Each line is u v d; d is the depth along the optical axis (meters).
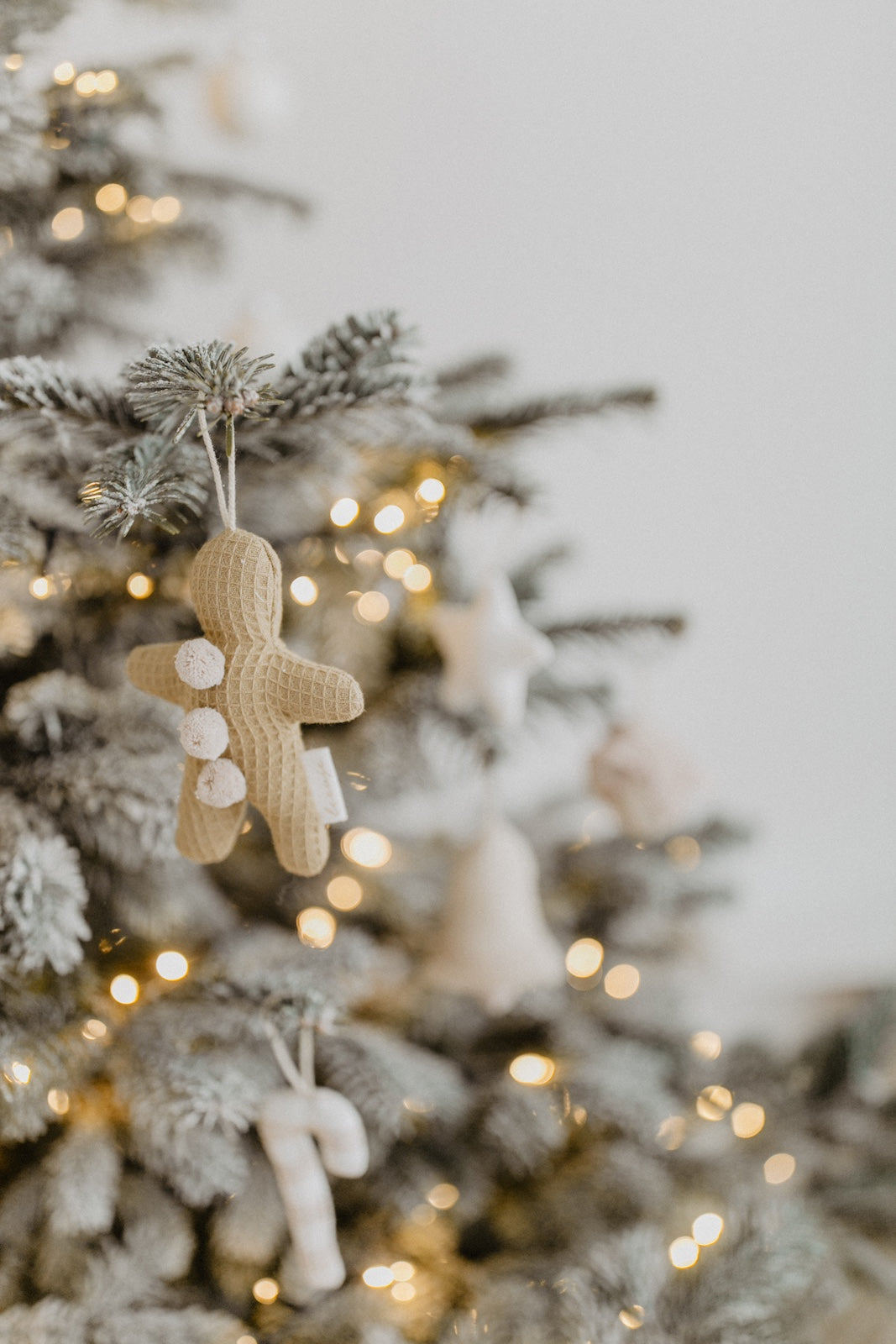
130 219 0.92
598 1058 1.01
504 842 0.94
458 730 0.94
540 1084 0.96
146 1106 0.79
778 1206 0.91
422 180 1.24
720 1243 0.89
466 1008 1.07
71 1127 0.84
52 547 0.81
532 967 0.93
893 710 1.50
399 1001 1.02
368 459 0.86
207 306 1.26
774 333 1.31
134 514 0.71
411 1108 0.90
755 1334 0.85
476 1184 0.94
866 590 1.43
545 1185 0.96
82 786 0.79
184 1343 0.81
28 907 0.75
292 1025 0.80
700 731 1.49
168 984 0.84
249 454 0.78
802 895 1.55
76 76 0.85
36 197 0.87
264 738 0.71
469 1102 0.95
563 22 1.19
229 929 0.93
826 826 1.56
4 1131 0.78
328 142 1.22
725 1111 1.11
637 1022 1.12
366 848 0.96
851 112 1.22
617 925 1.17
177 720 0.83
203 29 1.15
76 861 0.79
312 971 0.84
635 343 1.31
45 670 0.87
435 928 1.00
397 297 1.28
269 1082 0.82
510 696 0.90
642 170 1.25
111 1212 0.82
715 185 1.26
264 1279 0.87
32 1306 0.83
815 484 1.38
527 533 1.36
